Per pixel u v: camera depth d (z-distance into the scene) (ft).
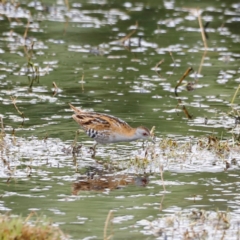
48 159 40.32
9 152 40.96
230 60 62.54
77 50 63.82
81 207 33.60
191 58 62.64
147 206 34.01
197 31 70.28
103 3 78.84
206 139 43.93
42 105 50.03
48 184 36.55
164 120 47.67
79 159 40.68
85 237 30.22
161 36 68.54
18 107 49.32
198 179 37.96
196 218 32.63
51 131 45.03
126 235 30.66
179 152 42.01
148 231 31.17
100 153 42.14
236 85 56.08
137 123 46.75
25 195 34.86
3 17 72.38
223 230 31.50
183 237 30.63
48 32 68.18
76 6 77.56
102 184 36.91
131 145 44.37
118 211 33.30
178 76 57.82
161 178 37.45
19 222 29.17
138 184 37.09
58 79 56.08
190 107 50.65
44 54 62.18
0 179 36.96
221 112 49.57
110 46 65.51
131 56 62.85
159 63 58.18
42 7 76.59
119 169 39.29
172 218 32.19
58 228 29.73
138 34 68.74
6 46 63.82
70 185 36.55
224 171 39.37
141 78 56.90
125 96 52.54
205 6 78.23
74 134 45.03
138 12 75.56
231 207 34.04
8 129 44.83
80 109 46.73
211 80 57.16
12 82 54.80
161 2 79.20
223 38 68.54
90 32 68.80
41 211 32.86
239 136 44.93
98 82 55.67
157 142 43.68
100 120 43.19
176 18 73.87
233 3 79.15
